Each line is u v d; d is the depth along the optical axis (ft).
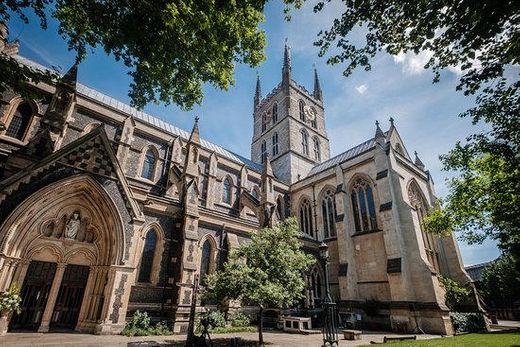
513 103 34.47
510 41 23.68
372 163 94.94
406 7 24.25
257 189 120.88
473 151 52.85
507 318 131.85
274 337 53.72
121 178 57.57
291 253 47.88
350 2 26.17
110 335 47.62
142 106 42.57
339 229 93.20
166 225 67.10
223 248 77.71
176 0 30.40
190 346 37.91
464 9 21.81
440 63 27.30
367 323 76.54
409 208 81.30
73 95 60.85
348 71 30.17
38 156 51.44
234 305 70.38
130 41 35.42
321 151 163.53
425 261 74.08
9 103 66.85
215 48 36.68
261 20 37.60
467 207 63.52
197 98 44.27
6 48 70.90
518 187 48.93
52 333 45.91
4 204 44.11
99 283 52.60
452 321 70.64
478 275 209.15
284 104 157.48
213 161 104.47
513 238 59.06
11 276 44.37
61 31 36.58
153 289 60.34
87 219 55.31
